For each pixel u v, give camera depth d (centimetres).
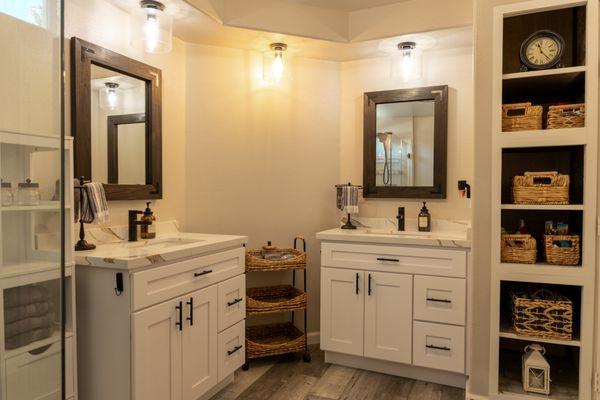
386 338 247
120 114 223
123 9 224
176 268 184
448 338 233
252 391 229
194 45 274
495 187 192
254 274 294
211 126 279
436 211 284
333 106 308
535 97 231
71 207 164
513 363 224
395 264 244
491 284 194
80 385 173
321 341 264
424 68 285
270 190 296
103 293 167
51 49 106
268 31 257
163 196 254
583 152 188
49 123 108
